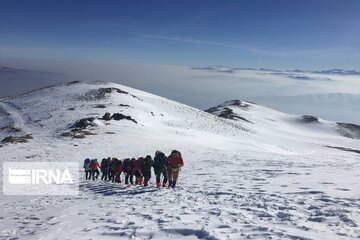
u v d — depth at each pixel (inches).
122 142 2206.0
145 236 326.6
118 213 456.1
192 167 1184.8
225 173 945.5
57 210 522.6
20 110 4239.7
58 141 2223.2
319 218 356.8
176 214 418.3
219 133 3991.1
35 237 346.3
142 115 3641.7
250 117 7470.5
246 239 289.4
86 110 3661.4
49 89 5575.8
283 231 308.8
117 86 5797.2
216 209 435.8
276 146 4131.4
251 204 455.5
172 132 3105.3
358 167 1009.5
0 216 502.3
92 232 353.1
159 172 749.9
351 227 318.7
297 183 634.8
